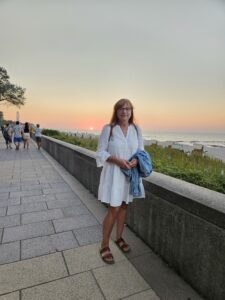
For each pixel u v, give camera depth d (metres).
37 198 4.34
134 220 2.93
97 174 4.34
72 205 3.96
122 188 2.22
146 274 2.13
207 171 3.34
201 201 1.80
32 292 1.89
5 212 3.62
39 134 14.10
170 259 2.24
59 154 8.75
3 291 1.89
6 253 2.44
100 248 2.57
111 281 2.03
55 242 2.69
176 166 3.79
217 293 1.69
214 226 1.67
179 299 1.83
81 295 1.86
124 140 2.21
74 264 2.27
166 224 2.26
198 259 1.86
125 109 2.23
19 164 8.34
